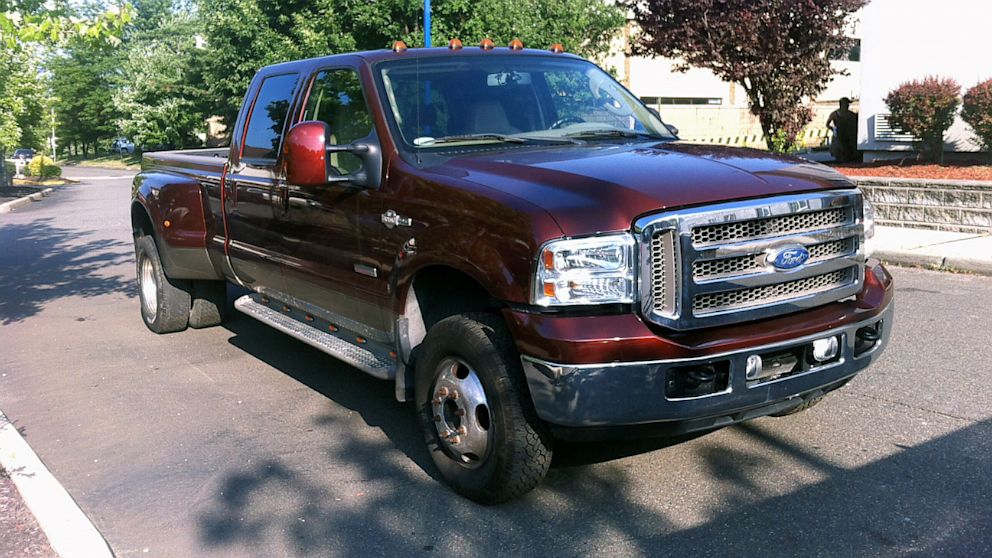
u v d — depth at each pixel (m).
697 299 3.80
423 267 4.38
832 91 36.75
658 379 3.69
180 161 7.49
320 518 4.17
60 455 5.07
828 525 3.86
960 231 11.31
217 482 4.62
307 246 5.39
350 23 21.36
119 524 4.18
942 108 13.48
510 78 5.36
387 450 4.98
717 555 3.65
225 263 6.71
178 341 7.57
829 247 4.20
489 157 4.53
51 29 6.50
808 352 4.03
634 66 35.66
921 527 3.80
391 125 4.80
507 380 3.93
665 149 4.63
